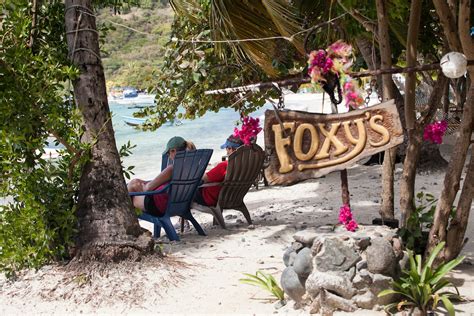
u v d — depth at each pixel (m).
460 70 3.98
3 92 5.32
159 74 10.30
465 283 4.94
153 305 4.90
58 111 5.60
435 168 10.88
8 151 5.40
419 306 4.36
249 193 9.86
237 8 6.71
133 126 10.81
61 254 5.59
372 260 4.40
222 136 21.56
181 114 10.62
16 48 5.36
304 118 4.53
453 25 4.76
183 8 7.64
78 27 5.74
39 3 5.99
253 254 6.05
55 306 4.97
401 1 5.92
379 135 4.39
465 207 4.96
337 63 4.26
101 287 5.16
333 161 4.50
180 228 7.51
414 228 5.24
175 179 6.64
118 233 5.54
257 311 4.63
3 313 4.88
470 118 4.84
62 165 5.77
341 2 5.49
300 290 4.61
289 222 7.45
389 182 6.04
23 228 5.48
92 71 5.76
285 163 4.55
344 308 4.41
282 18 6.37
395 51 8.52
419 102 14.71
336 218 7.55
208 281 5.30
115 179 5.73
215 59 9.62
